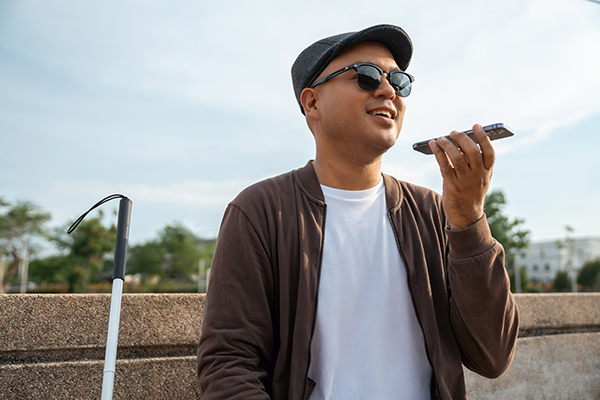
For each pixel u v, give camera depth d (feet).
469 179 3.99
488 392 8.53
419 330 4.50
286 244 4.42
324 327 4.28
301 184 4.81
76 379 6.17
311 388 4.09
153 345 6.70
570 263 212.84
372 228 4.73
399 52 5.04
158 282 234.17
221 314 4.09
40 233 217.77
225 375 3.76
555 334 9.68
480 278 4.03
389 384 4.30
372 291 4.50
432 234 4.83
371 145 4.66
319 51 5.00
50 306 6.23
